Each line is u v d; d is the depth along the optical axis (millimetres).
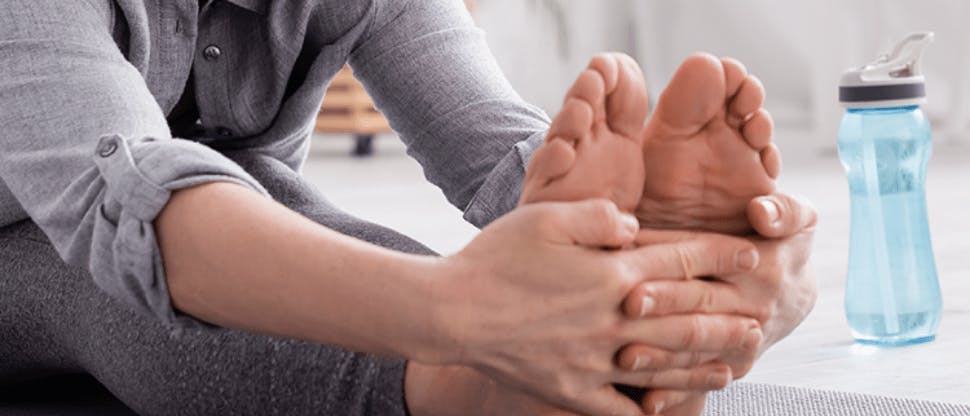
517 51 7246
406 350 755
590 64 787
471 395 836
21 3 916
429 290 737
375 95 1287
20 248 1145
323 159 6129
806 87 6438
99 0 1009
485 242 750
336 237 774
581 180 793
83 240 844
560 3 7145
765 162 841
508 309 742
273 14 1163
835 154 5219
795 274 877
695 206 849
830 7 5426
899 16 5578
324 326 761
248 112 1212
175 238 789
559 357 770
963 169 4328
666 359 798
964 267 2273
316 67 1222
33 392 1327
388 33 1253
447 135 1239
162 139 852
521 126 1226
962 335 1685
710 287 807
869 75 1574
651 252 782
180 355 959
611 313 763
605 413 821
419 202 3930
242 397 929
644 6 6758
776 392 1356
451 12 1295
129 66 936
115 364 1020
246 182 823
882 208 1623
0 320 1147
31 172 874
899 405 1282
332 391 888
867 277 1643
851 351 1616
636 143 808
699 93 813
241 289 771
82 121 870
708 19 6637
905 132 1599
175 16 1132
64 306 1078
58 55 902
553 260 737
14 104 886
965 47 5516
